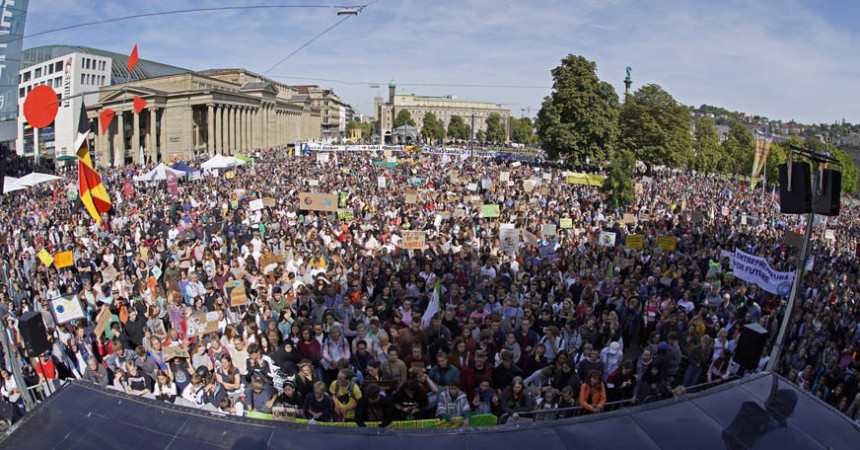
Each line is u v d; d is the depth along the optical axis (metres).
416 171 55.81
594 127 77.62
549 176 49.53
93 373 10.89
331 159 68.56
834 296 17.48
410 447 5.18
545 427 5.56
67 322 12.62
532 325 12.81
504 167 66.69
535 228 24.88
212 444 5.04
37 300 13.51
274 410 9.61
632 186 40.28
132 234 23.81
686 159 91.75
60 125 80.44
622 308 14.61
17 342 11.59
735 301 15.87
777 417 5.86
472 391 9.88
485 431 5.46
